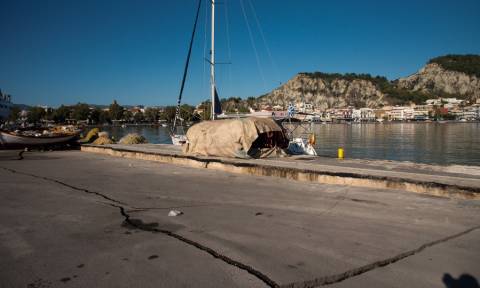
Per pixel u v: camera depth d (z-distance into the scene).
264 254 4.87
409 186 8.70
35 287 4.00
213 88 23.41
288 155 14.92
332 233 5.71
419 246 5.11
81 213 7.07
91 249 5.11
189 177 11.48
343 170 10.41
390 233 5.68
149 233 5.80
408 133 83.62
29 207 7.57
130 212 7.12
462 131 91.56
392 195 8.31
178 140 25.81
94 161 16.30
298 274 4.26
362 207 7.31
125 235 5.71
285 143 15.88
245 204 7.73
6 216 6.88
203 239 5.48
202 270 4.39
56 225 6.27
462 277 4.17
